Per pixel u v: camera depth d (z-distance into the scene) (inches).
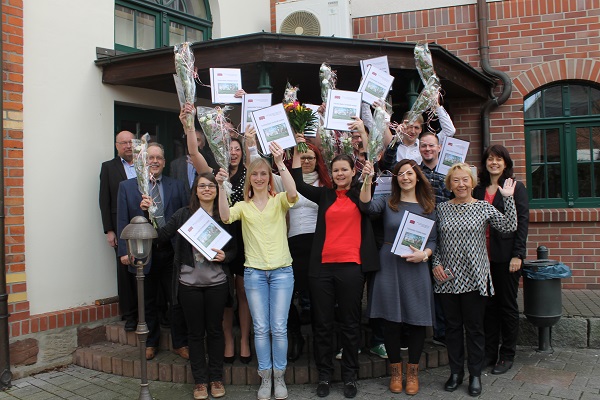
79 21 213.5
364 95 173.6
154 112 250.7
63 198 204.4
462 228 158.7
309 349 185.5
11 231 185.2
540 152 271.3
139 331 156.6
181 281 160.7
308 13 272.1
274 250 159.8
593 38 257.6
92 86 217.9
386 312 160.4
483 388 165.9
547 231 260.4
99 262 215.8
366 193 157.2
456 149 179.3
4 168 183.5
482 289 156.8
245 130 178.2
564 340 204.7
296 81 244.5
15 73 188.1
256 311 159.5
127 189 188.7
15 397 168.7
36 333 190.7
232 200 179.2
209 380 166.7
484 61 266.5
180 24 263.9
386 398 159.6
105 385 177.2
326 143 174.4
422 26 280.1
